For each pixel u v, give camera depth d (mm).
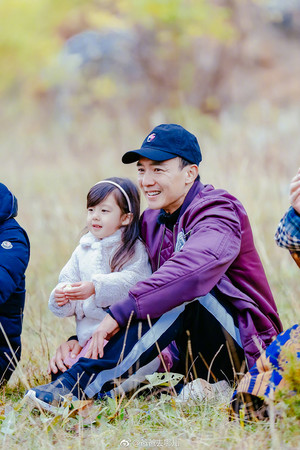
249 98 30250
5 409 6559
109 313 6414
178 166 7160
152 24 31031
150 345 6422
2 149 26500
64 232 13797
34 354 8539
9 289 7051
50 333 9164
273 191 14289
